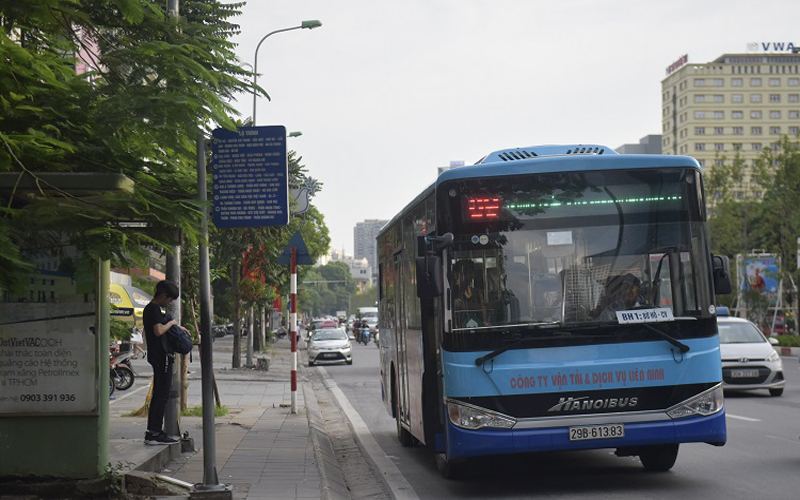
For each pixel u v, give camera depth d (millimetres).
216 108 8516
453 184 9984
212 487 9180
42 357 9188
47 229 7555
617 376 9625
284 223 9367
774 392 21547
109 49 8367
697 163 10102
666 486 9969
